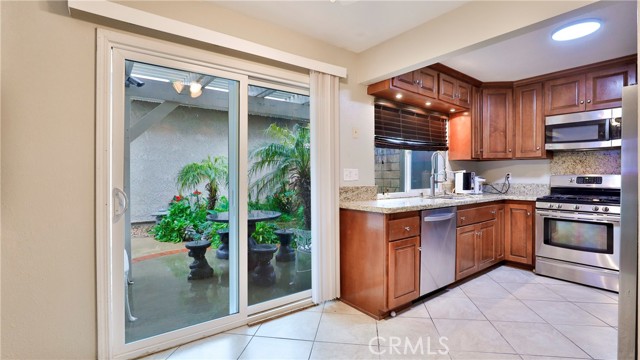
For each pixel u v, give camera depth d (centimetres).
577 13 159
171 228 197
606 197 304
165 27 175
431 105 330
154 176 189
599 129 292
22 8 145
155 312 193
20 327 147
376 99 296
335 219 255
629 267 124
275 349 186
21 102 145
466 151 357
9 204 143
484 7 189
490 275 316
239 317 216
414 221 240
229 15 204
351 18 216
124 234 176
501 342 189
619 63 279
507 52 265
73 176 157
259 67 221
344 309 242
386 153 328
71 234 157
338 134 259
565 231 298
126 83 178
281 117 246
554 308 237
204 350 186
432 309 237
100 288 164
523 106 346
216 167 212
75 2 150
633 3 188
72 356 159
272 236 242
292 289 254
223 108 213
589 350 179
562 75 315
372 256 232
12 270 144
